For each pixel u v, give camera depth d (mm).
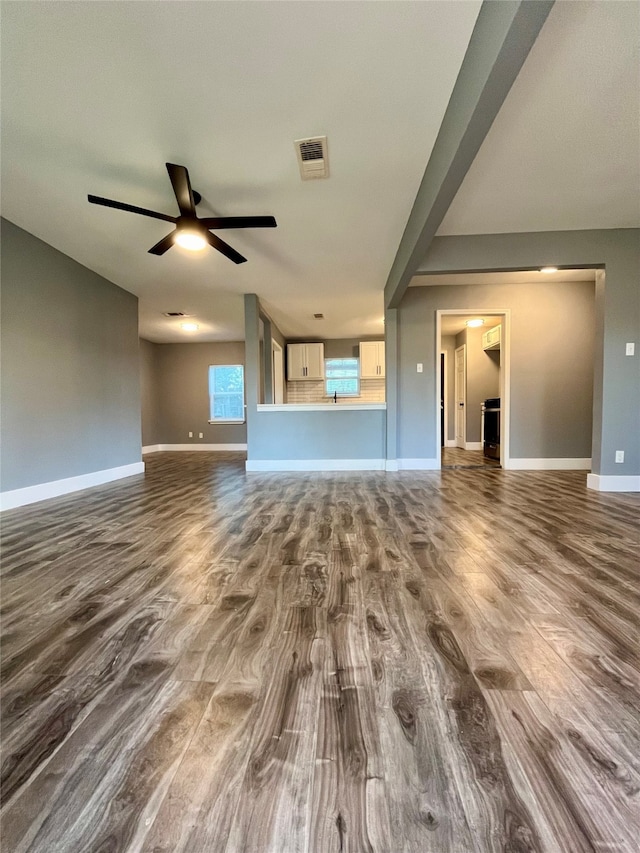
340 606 1578
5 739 948
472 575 1862
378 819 753
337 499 3594
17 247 3410
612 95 2012
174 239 2881
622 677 1151
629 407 3752
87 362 4359
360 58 1807
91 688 1125
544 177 2758
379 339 8523
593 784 818
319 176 2678
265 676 1169
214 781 834
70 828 744
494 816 755
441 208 2500
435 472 5199
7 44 1712
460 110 1890
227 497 3748
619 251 3654
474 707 1037
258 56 1790
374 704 1051
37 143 2338
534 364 5301
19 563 2064
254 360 5449
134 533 2592
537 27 1347
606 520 2812
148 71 1854
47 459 3762
